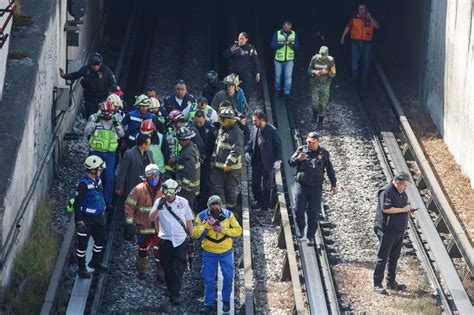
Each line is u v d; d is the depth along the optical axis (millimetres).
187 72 84188
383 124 74750
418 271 55406
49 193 60469
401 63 89375
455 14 70875
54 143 61750
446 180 67125
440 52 74875
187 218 48906
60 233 56344
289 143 70812
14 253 50344
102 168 50344
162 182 51844
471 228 60312
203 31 94000
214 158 56531
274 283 53344
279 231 57000
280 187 62219
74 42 68500
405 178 51188
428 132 75062
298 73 85188
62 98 62812
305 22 98625
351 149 71062
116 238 56438
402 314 50781
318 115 74812
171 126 57375
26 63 57094
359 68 87875
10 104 53812
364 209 62375
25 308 48344
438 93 75250
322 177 55469
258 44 89188
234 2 101438
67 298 50312
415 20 84625
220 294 51031
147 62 85562
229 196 57219
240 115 59781
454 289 53188
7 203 48562
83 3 67562
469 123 66688
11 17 55906
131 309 49969
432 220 61344
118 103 56688
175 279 49594
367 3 102250
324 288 52969
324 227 59875
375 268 52781
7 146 50781
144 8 99000
